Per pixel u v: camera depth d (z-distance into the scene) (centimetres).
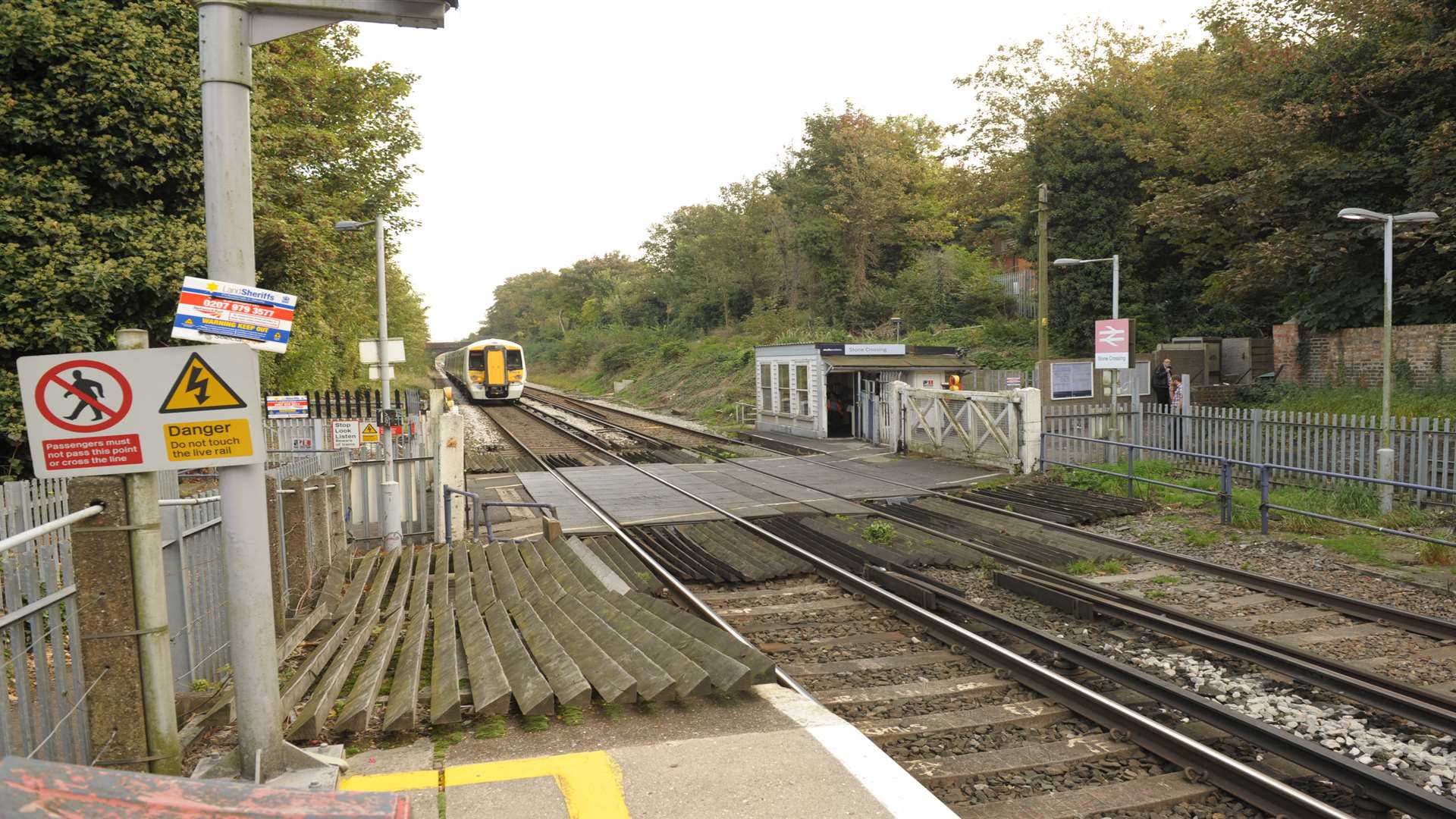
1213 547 1178
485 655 635
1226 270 2386
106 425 418
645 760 484
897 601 890
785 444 2480
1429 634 804
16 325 1196
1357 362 2092
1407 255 1895
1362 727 596
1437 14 1920
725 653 650
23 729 408
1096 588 942
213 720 555
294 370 2952
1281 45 2270
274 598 707
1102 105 3089
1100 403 2311
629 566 1076
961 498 1566
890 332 4219
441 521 1296
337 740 521
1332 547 1126
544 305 11694
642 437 2962
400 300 5925
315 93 2458
